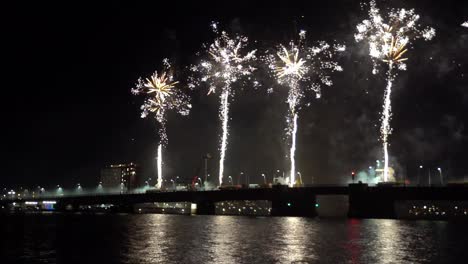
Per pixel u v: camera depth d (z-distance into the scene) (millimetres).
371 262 67938
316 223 139500
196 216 189000
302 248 81438
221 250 79062
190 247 82625
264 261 68438
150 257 72125
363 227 124562
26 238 98625
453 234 104375
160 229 118625
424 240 93188
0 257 73312
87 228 122688
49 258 72438
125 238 97750
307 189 175750
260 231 111812
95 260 70000
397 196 158250
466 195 147875
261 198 184125
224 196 190500
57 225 135375
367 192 163750
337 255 73938
